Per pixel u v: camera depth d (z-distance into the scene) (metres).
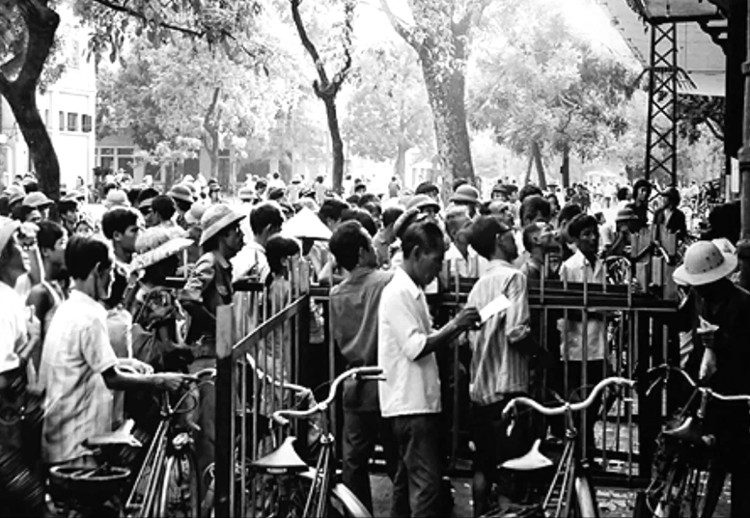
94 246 6.91
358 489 7.83
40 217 14.22
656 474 7.54
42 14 15.94
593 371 9.99
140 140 73.88
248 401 7.62
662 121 44.75
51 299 8.35
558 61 51.25
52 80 28.50
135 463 7.29
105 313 7.02
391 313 7.32
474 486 8.16
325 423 6.54
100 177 61.50
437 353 8.66
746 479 7.71
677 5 23.81
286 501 6.44
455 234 11.30
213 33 19.17
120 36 19.61
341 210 12.88
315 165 94.69
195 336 8.46
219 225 8.62
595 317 9.98
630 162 63.41
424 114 85.88
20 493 6.66
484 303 8.13
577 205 13.48
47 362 6.85
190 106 67.19
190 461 7.00
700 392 7.39
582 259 11.37
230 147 83.19
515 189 19.98
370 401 7.73
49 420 6.81
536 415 8.26
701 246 7.74
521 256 11.36
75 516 6.01
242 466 6.88
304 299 8.91
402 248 7.46
